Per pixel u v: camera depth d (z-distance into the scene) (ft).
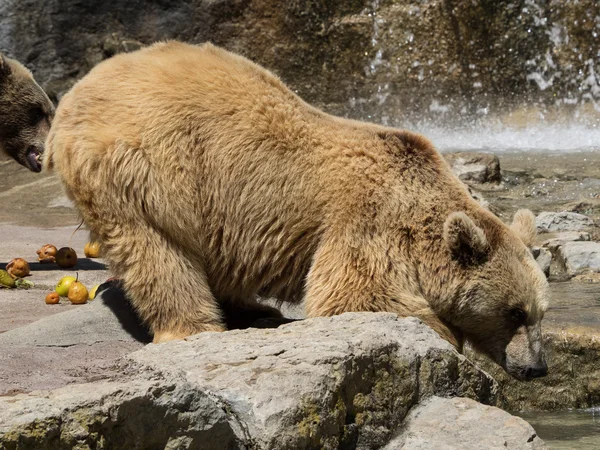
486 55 77.77
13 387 17.49
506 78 77.97
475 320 23.71
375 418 18.43
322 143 23.09
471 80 77.71
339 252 22.43
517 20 77.51
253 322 25.58
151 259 22.25
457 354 20.20
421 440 17.92
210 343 19.30
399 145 23.67
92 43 73.87
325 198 22.66
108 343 22.86
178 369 17.90
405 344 19.54
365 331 19.43
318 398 17.11
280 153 22.75
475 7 77.20
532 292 23.53
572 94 77.25
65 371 18.78
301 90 77.71
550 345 26.71
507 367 23.84
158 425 15.65
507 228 24.43
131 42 73.41
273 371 17.22
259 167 22.65
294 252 23.04
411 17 77.51
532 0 77.51
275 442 16.28
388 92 77.56
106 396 15.19
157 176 22.02
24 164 43.80
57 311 28.76
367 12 77.92
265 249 23.03
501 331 23.76
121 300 25.23
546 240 40.19
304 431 16.76
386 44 77.71
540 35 77.71
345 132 23.48
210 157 22.54
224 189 22.66
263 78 23.65
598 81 77.20
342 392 17.74
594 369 26.66
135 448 15.42
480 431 18.01
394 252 22.65
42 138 43.34
